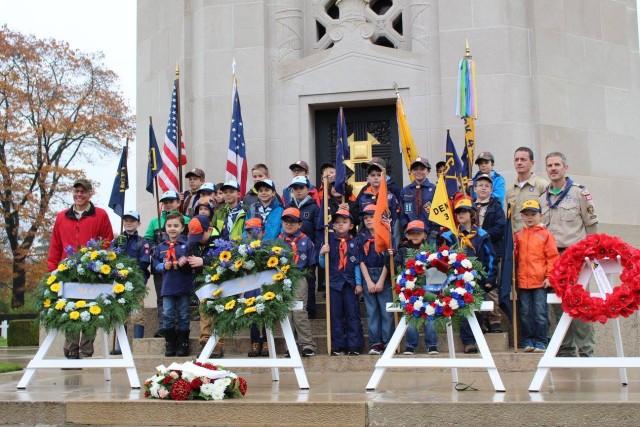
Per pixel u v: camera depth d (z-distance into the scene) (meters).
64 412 7.25
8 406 7.34
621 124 14.69
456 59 13.66
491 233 10.63
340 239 10.34
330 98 14.19
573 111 14.06
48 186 35.91
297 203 11.70
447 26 13.74
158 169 14.20
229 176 13.09
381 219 9.95
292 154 14.23
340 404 6.80
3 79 35.78
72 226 10.30
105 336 9.18
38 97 36.38
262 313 8.17
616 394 7.19
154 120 15.77
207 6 14.67
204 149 14.40
